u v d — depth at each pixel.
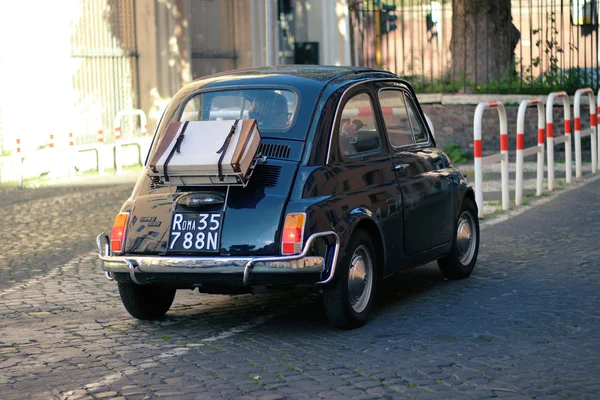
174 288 7.99
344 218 7.79
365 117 8.59
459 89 23.11
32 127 22.19
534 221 13.70
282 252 7.48
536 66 23.56
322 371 6.79
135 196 8.09
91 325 8.47
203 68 28.27
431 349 7.32
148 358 7.25
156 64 25.38
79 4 23.66
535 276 10.11
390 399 6.11
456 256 9.91
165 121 8.51
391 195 8.54
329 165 7.93
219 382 6.57
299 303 9.20
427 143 9.73
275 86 8.29
